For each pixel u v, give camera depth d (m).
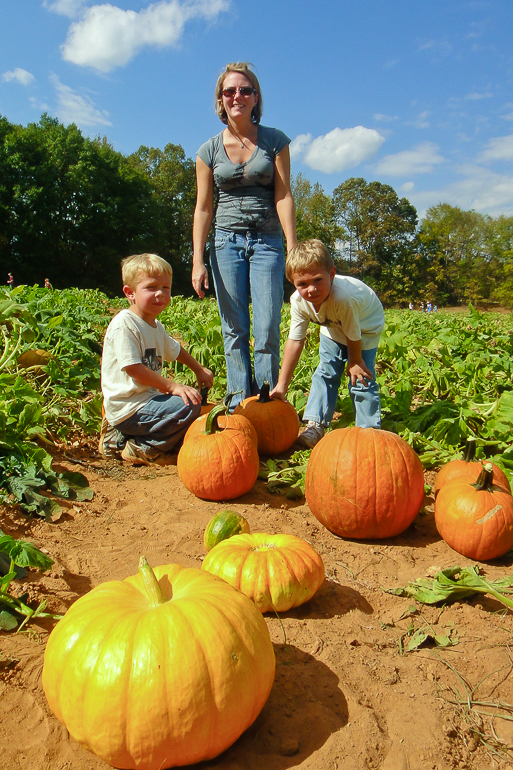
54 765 1.65
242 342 5.02
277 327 4.91
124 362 4.09
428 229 82.38
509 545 2.93
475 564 2.94
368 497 3.04
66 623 1.73
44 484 3.48
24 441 4.10
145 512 3.44
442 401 5.07
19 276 46.91
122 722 1.54
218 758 1.69
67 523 3.22
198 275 4.93
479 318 10.77
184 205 67.25
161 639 1.59
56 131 50.97
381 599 2.61
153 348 4.33
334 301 4.07
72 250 51.81
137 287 4.20
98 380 6.29
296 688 1.99
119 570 2.73
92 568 2.75
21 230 47.12
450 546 3.11
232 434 3.67
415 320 13.27
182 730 1.54
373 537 3.18
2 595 2.30
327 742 1.76
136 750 1.55
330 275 3.96
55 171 49.59
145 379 4.13
